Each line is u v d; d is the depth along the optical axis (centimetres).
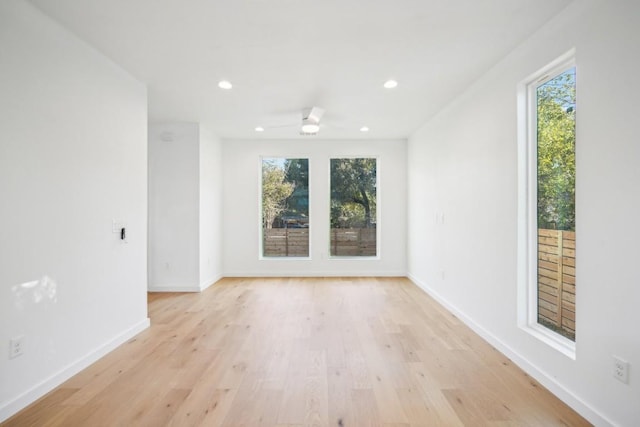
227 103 399
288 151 606
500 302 288
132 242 318
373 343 304
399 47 263
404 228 607
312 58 283
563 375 212
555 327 241
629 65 169
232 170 602
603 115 184
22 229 206
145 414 198
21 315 205
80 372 249
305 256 618
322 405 207
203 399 214
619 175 174
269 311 402
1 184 194
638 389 164
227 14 219
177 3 207
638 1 164
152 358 273
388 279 584
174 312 398
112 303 290
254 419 193
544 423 190
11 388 198
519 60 260
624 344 172
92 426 187
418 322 362
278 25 232
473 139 338
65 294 239
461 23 230
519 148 262
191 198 498
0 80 193
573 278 224
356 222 620
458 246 375
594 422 188
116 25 232
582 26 198
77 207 250
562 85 235
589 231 193
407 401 212
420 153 520
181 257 500
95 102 269
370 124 502
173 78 324
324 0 204
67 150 241
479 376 244
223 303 437
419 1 206
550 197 246
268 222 620
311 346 298
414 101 393
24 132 207
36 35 214
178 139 497
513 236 269
